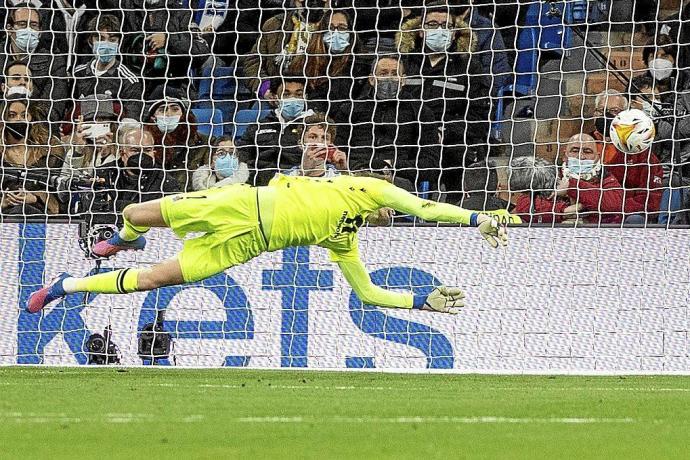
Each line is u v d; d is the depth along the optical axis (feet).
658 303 118.73
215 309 120.06
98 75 144.25
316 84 144.15
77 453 55.11
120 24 145.48
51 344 120.67
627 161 134.51
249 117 145.18
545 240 119.44
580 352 118.83
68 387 91.91
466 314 119.34
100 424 67.26
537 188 135.85
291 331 119.75
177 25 146.82
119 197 137.28
